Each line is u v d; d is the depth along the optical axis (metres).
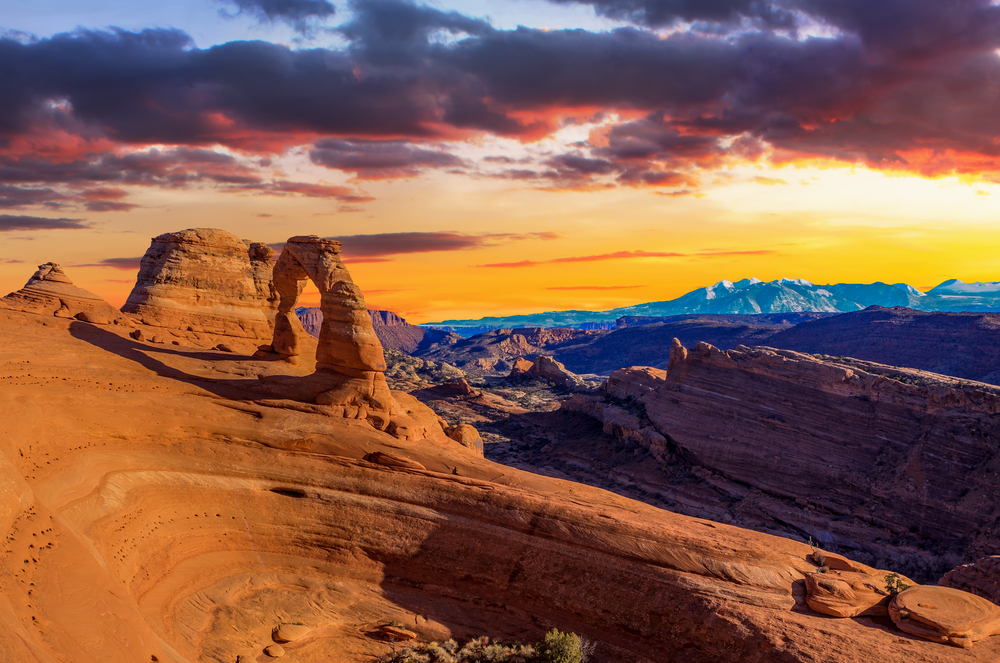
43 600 19.97
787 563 31.06
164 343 47.84
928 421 70.38
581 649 28.59
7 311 41.53
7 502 21.80
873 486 68.38
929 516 62.28
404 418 40.12
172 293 52.81
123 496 30.78
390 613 31.23
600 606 30.44
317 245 41.56
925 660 25.38
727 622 27.92
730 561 30.52
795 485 73.88
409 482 35.84
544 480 38.09
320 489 35.47
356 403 39.09
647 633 29.12
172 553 30.67
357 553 33.81
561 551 32.38
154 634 23.22
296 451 36.53
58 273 46.59
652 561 30.91
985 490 60.09
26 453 28.02
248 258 58.22
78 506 28.11
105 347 41.25
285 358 46.34
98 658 19.12
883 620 28.44
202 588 30.20
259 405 38.38
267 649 27.69
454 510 34.69
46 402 31.56
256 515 34.06
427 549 33.75
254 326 56.59
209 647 26.73
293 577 32.41
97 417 32.81
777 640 26.62
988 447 63.03
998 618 27.81
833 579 29.61
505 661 28.09
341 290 40.25
